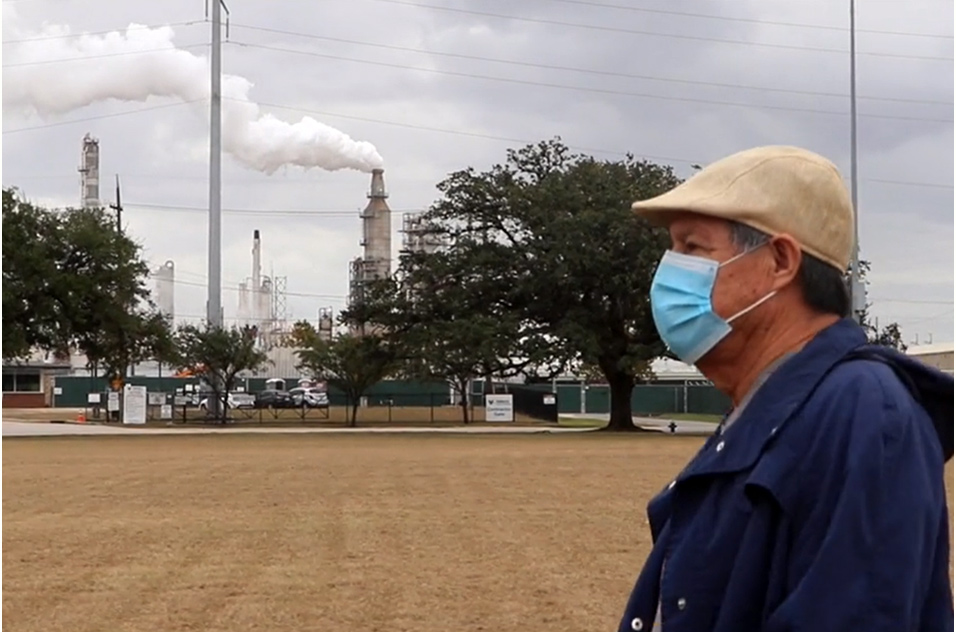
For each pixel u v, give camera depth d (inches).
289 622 390.0
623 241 2004.2
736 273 119.7
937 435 111.3
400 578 469.4
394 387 3225.9
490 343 1982.0
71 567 497.4
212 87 2263.8
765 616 107.1
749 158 121.3
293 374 4045.3
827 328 117.3
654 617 123.2
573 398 3385.8
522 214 2080.5
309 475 975.0
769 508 108.2
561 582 459.2
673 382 3535.9
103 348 2132.1
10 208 1987.0
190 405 2938.0
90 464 1114.7
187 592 442.0
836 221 119.2
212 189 2269.9
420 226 3031.5
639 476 959.0
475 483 892.0
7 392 3553.2
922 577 102.2
